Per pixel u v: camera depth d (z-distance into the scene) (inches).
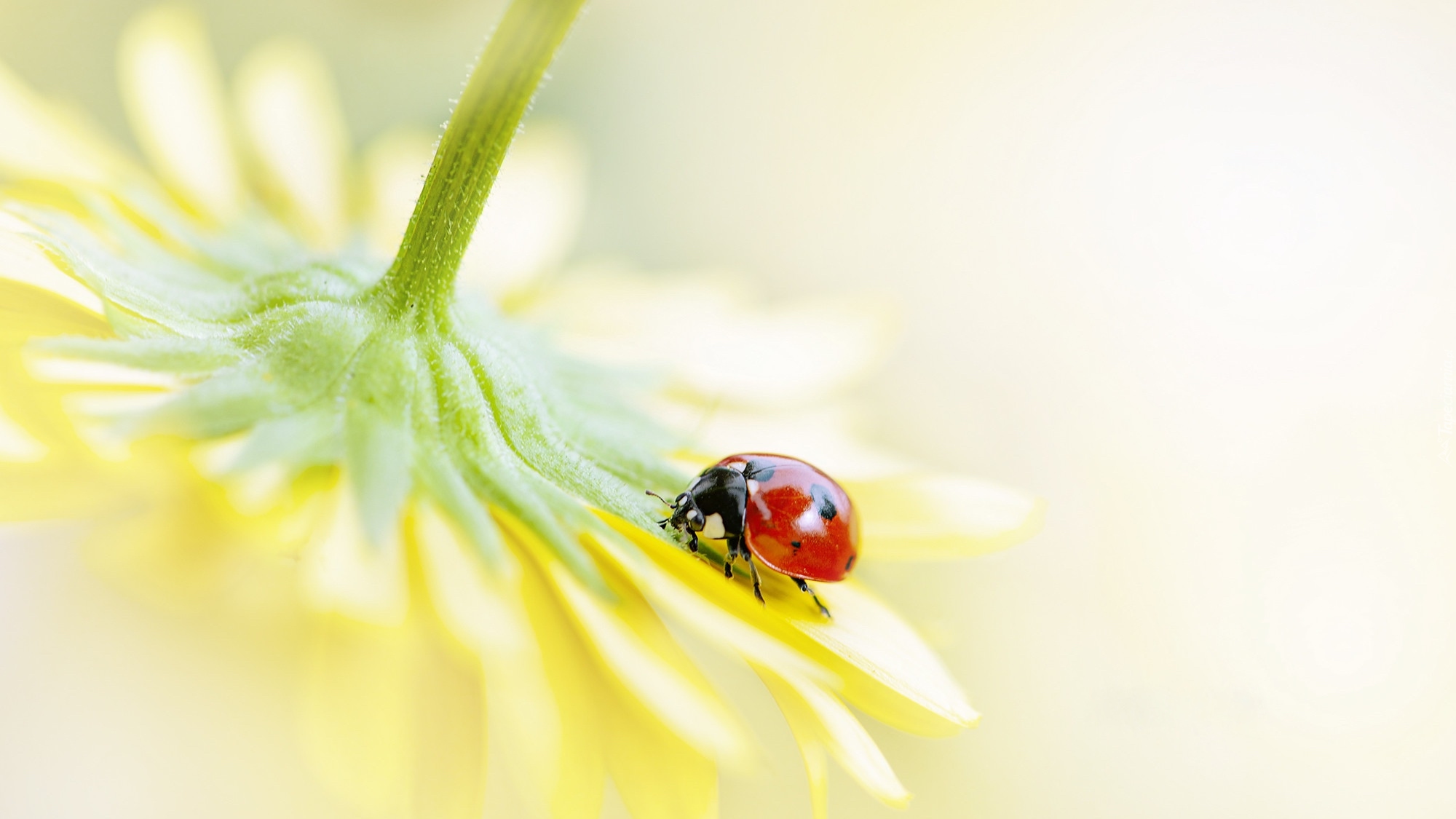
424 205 5.0
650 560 4.9
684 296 6.1
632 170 9.0
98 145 5.3
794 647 4.9
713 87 9.4
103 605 4.9
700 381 5.8
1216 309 8.6
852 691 4.8
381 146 6.2
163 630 4.9
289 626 4.5
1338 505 7.4
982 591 6.8
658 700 4.6
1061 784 6.3
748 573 5.1
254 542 4.5
